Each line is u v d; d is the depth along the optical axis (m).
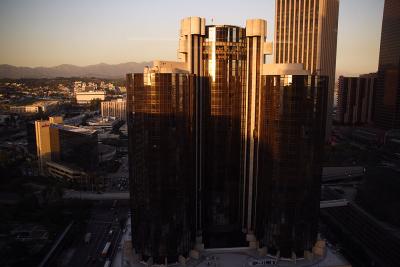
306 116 189.50
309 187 197.50
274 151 197.25
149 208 191.00
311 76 186.38
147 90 180.00
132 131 191.25
